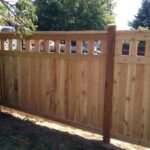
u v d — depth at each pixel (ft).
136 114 7.96
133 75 7.91
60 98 9.86
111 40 8.21
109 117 8.53
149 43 7.51
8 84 11.61
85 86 9.09
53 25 60.44
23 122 10.65
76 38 9.07
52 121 10.46
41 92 10.43
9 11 10.29
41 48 10.33
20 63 10.98
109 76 8.38
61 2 61.77
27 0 10.18
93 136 9.30
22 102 11.18
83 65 9.05
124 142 8.73
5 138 8.91
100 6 66.08
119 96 8.27
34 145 8.41
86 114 9.17
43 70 10.22
